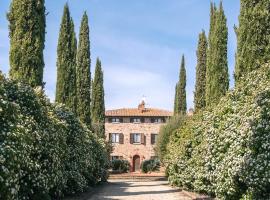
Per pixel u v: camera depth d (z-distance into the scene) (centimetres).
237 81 1759
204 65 3203
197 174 2069
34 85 1850
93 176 2727
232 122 1541
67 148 1880
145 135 6738
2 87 1270
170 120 4494
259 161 1210
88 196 2138
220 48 2369
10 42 1880
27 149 1262
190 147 2453
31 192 1363
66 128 1950
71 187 2000
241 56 1758
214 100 2336
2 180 1044
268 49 1703
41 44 1900
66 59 2845
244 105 1522
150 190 2647
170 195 2262
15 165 1144
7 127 1170
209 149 1700
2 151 1076
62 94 2812
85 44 3500
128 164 5928
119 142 6738
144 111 6850
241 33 1766
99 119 4794
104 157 3306
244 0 1769
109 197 2131
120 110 6931
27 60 1848
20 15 1864
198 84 3191
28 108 1512
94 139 2873
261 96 1348
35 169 1360
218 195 1551
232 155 1393
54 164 1580
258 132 1266
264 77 1540
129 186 3091
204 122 2191
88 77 3450
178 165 2680
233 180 1383
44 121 1570
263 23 1720
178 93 5159
